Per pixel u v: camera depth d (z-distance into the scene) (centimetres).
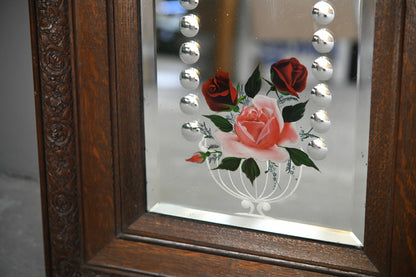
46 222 95
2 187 110
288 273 85
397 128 78
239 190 86
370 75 78
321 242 84
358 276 82
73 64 88
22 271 101
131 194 90
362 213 81
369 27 77
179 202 89
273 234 86
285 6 80
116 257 91
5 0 104
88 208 92
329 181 82
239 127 85
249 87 83
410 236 79
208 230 88
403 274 80
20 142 108
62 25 88
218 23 83
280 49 81
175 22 84
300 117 82
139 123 88
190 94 86
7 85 108
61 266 95
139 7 85
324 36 79
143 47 86
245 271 86
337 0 78
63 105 90
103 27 86
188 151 87
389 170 79
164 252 89
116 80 87
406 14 75
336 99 80
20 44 105
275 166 84
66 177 92
